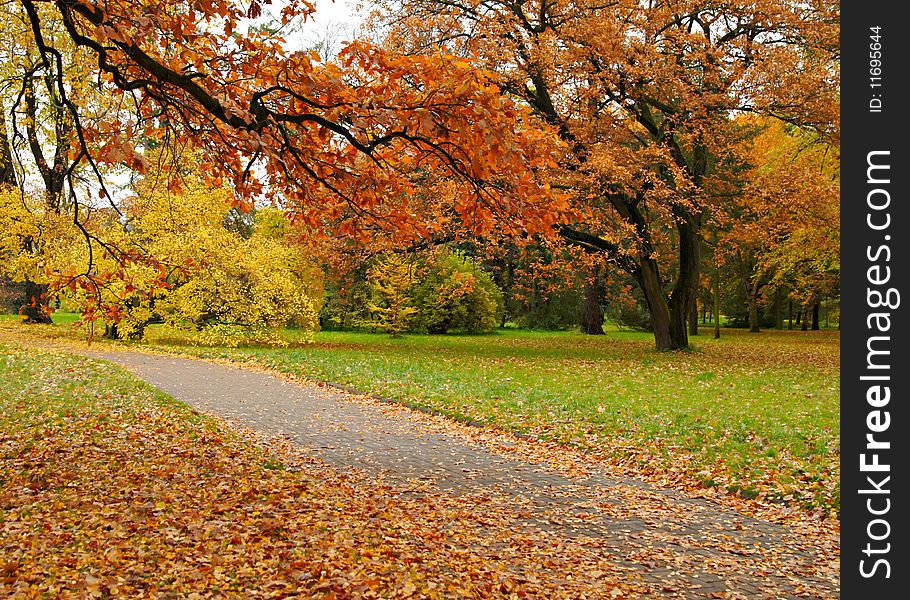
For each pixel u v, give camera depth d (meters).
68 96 8.72
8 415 9.70
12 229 19.84
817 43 20.23
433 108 5.25
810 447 8.32
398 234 6.75
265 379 15.33
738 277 40.84
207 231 22.16
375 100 5.50
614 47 19.03
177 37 6.13
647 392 13.01
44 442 8.15
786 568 5.00
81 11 5.27
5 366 14.57
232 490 6.49
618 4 19.95
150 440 8.56
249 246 23.80
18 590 3.93
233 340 23.05
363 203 6.31
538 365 18.30
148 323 24.14
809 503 6.37
